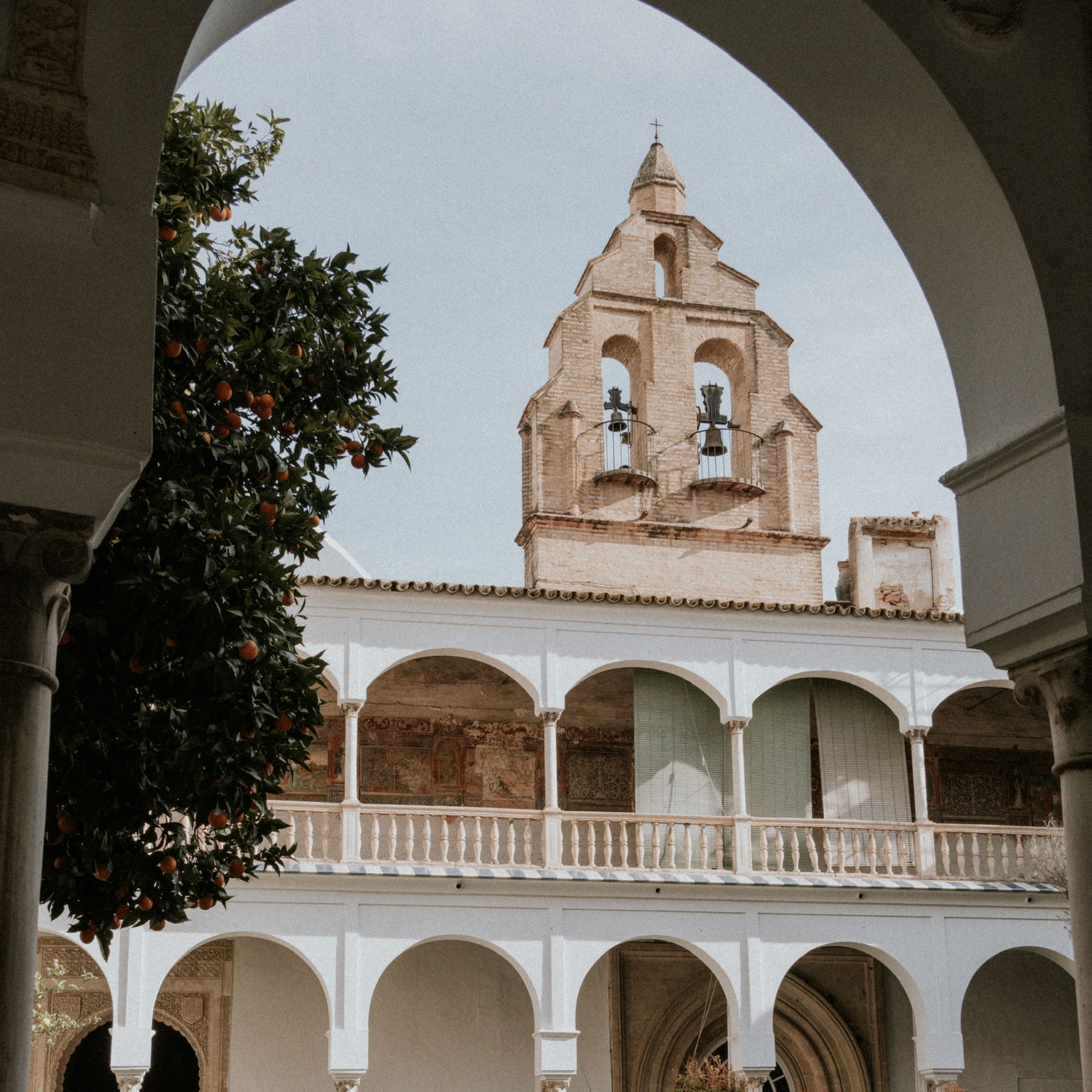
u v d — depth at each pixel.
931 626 26.39
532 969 23.67
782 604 25.47
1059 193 5.94
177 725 8.31
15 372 4.64
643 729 25.91
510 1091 26.28
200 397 8.75
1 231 4.70
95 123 4.84
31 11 4.80
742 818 25.02
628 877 24.16
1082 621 5.69
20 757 4.79
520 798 27.89
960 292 6.25
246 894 22.97
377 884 23.47
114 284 4.80
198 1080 26.33
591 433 31.44
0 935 4.58
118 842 8.54
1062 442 5.75
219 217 9.62
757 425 32.41
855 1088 27.81
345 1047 22.73
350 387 9.68
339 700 23.88
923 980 24.92
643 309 32.50
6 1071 4.48
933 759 29.58
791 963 24.55
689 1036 27.41
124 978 22.11
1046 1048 28.20
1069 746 5.79
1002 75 5.90
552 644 24.83
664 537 31.11
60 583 5.01
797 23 5.91
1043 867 25.47
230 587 7.92
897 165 6.24
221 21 5.30
